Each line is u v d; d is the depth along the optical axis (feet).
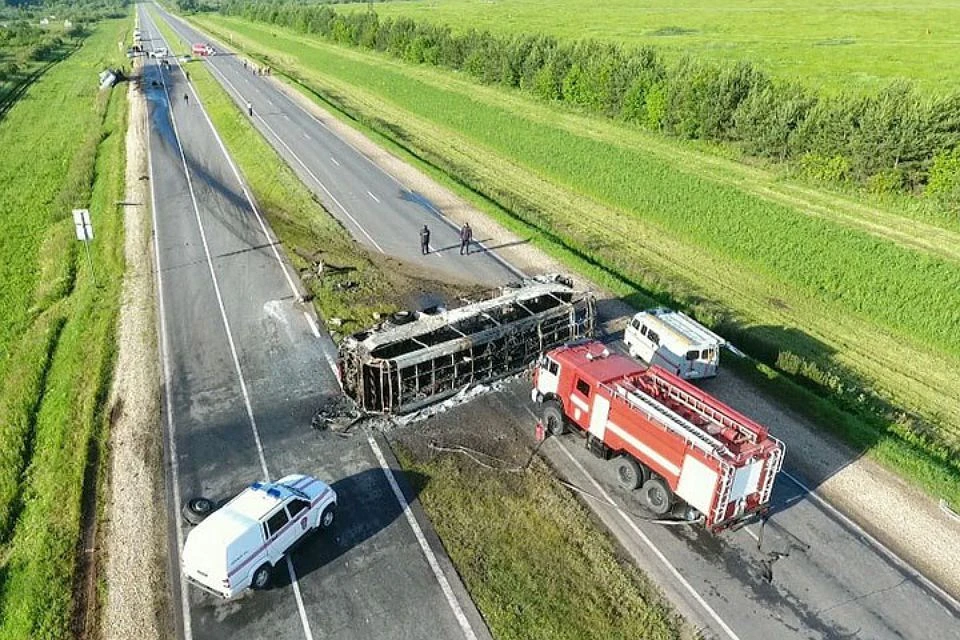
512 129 216.54
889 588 63.62
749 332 108.47
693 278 127.54
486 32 318.24
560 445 82.07
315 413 85.51
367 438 81.76
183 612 59.16
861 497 74.28
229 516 60.70
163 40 485.56
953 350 104.01
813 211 150.20
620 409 73.31
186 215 148.87
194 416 84.17
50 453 78.79
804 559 66.64
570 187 175.01
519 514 71.05
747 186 166.81
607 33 393.29
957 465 81.51
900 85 170.50
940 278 116.88
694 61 226.99
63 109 258.78
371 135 213.46
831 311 116.06
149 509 69.82
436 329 90.17
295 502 63.98
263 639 57.00
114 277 119.96
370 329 91.45
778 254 130.21
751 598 62.44
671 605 61.57
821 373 94.63
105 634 57.16
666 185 164.86
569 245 141.79
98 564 63.77
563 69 253.65
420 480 75.25
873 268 122.52
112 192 163.43
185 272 121.90
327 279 120.06
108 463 76.18
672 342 92.53
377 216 151.53
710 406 71.67
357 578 63.10
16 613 59.11
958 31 355.15
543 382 84.23
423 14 546.67
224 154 196.13
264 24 586.45
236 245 133.69
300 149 199.62
